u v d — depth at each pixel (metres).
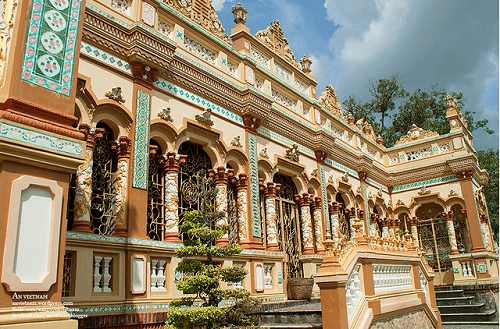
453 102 22.45
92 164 8.67
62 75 5.14
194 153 11.55
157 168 10.39
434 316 12.51
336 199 18.14
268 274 12.54
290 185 15.48
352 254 8.72
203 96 11.76
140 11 10.20
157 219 10.04
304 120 16.34
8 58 4.87
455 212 21.66
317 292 14.34
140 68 9.88
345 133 19.92
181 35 11.51
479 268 19.55
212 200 11.53
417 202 22.08
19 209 4.45
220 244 11.28
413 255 12.34
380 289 9.91
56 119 4.95
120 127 9.34
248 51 14.10
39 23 5.04
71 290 7.55
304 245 15.07
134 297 8.47
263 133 13.92
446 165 21.42
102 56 9.25
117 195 8.98
